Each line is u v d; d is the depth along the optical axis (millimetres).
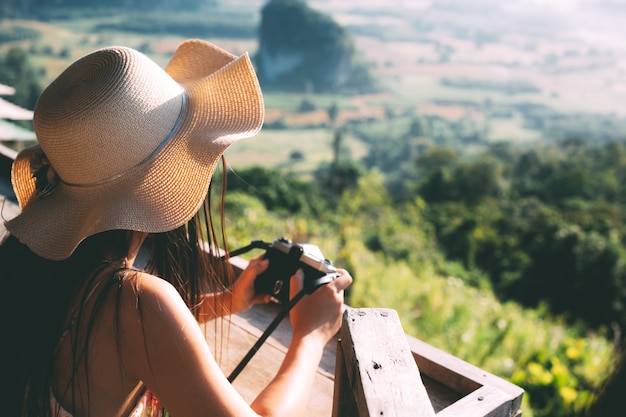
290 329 1643
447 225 52031
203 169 853
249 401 1342
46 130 808
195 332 761
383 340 900
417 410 766
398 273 9992
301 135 173500
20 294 819
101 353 768
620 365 1796
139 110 812
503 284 34062
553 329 9133
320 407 1339
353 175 69500
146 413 875
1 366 812
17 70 17188
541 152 110500
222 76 917
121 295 758
